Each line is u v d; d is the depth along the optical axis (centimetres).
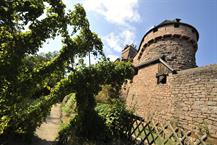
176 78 1630
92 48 1228
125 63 1405
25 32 804
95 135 1133
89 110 1192
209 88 1271
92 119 1169
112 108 1262
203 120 1219
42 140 1126
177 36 2267
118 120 1194
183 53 2217
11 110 855
